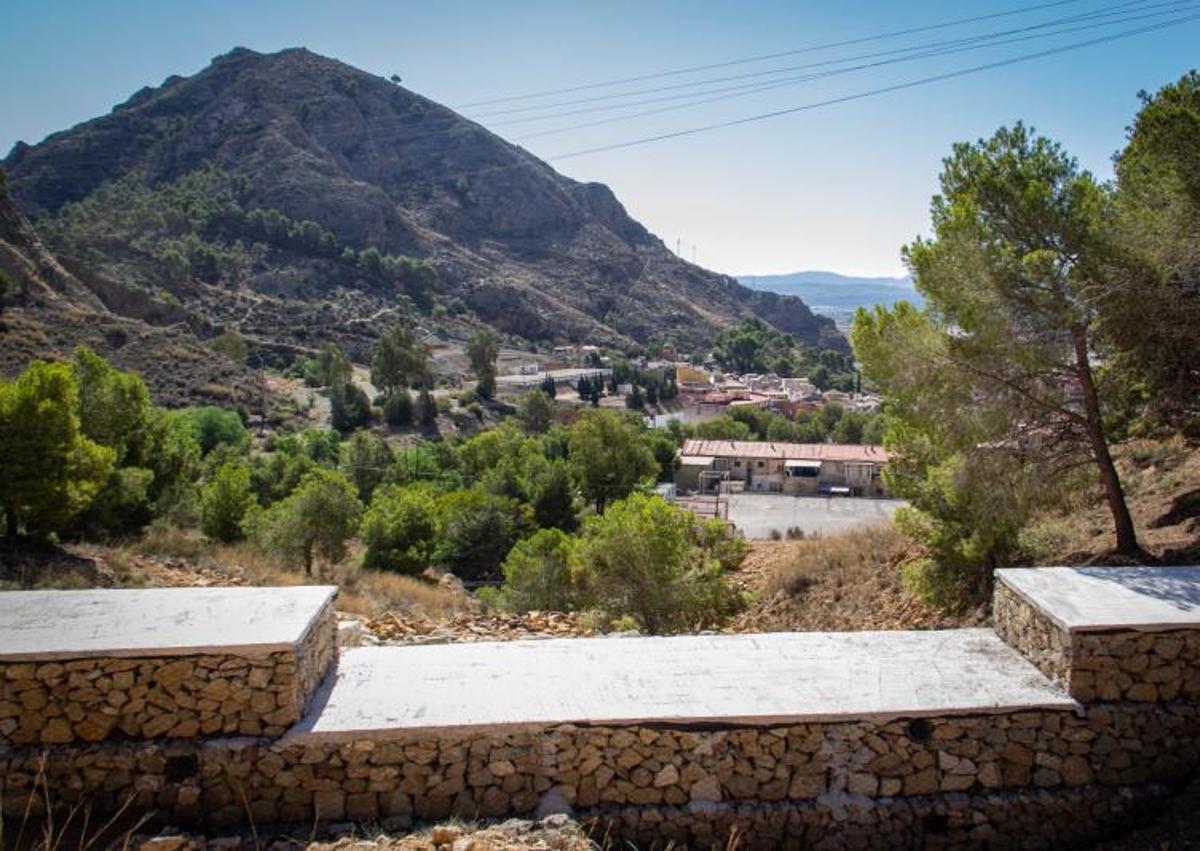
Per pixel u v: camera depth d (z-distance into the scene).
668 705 6.70
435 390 98.75
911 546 17.05
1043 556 12.65
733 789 6.58
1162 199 10.80
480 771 6.45
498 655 7.65
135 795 6.30
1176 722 6.90
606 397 108.31
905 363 11.73
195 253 126.94
